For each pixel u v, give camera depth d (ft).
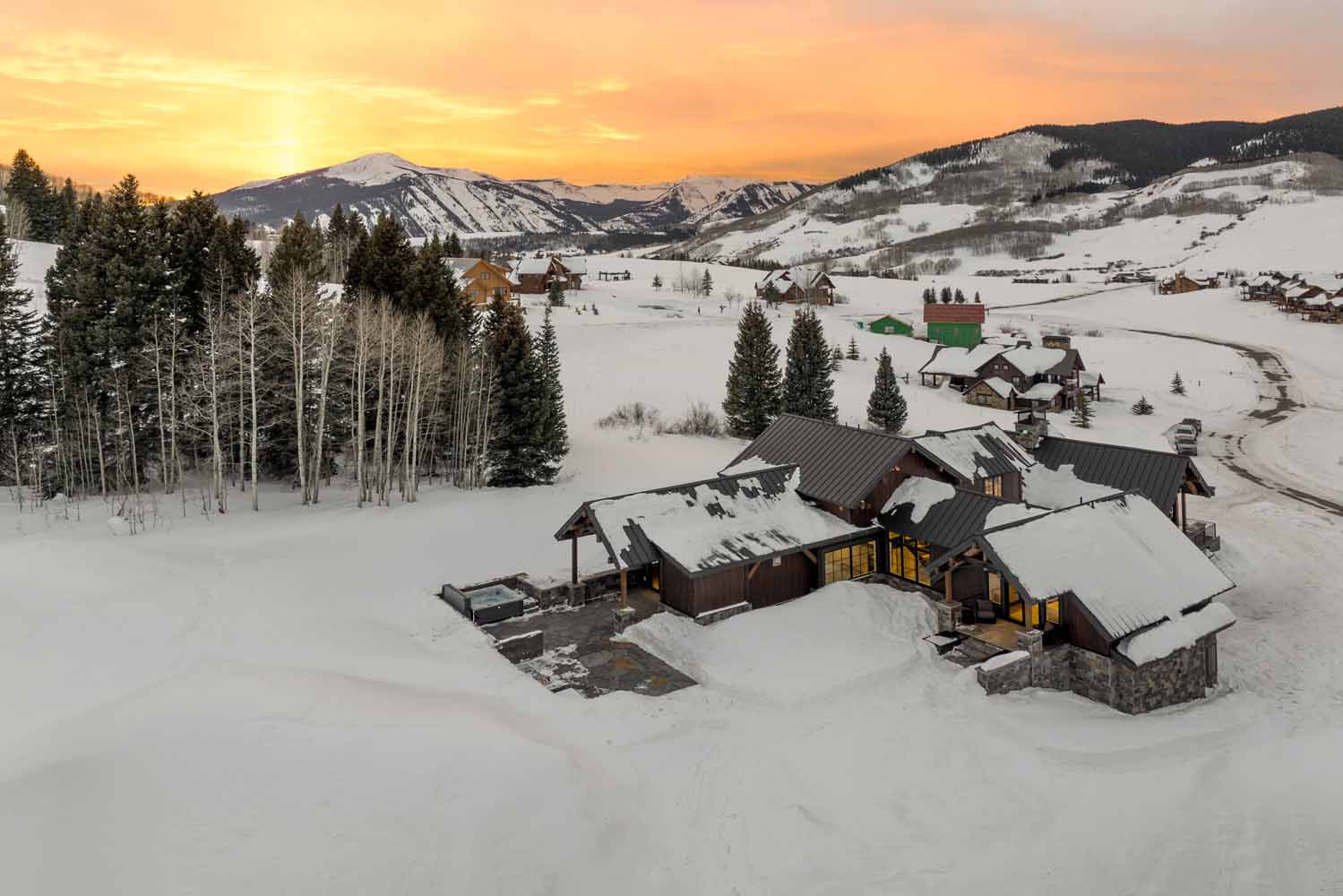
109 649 70.59
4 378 129.90
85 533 106.83
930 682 74.13
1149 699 74.59
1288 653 88.74
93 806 45.29
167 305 137.39
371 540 111.65
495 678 72.74
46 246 254.68
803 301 464.24
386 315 140.05
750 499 100.07
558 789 53.16
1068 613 78.28
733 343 306.55
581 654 80.43
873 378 289.94
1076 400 254.88
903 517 99.04
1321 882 46.60
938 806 55.31
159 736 53.67
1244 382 289.94
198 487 141.18
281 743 54.44
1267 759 62.23
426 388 142.00
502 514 128.06
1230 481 170.81
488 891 43.93
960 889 46.85
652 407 221.46
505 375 152.15
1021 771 59.82
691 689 72.59
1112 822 53.47
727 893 46.62
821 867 48.73
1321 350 345.51
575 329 314.35
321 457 143.95
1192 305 469.57
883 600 91.91
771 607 90.79
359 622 85.35
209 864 42.19
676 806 54.95
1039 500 114.42
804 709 69.10
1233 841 50.90
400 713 60.90
